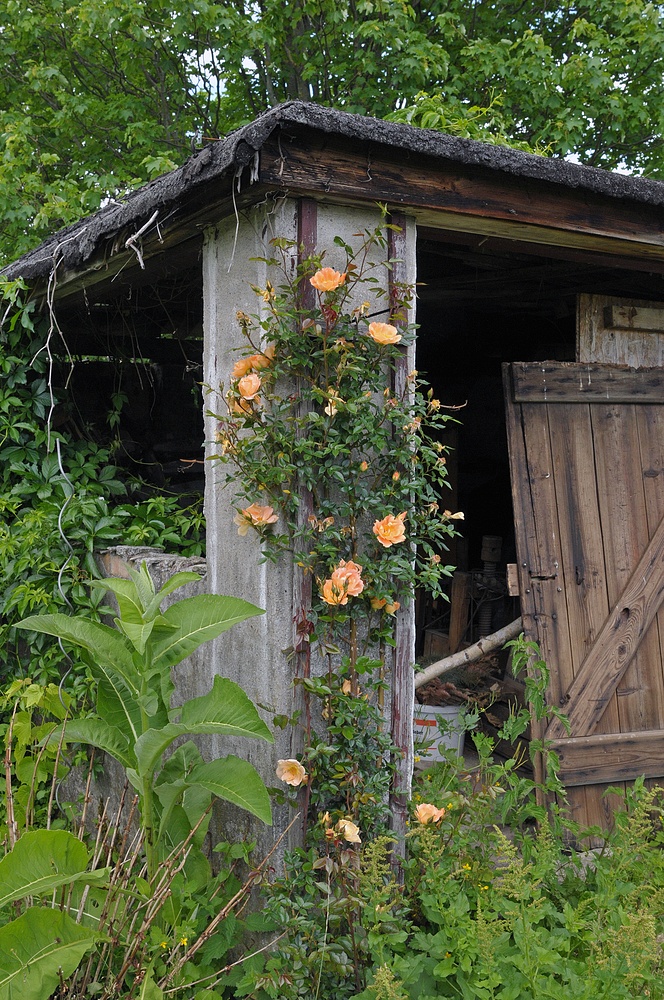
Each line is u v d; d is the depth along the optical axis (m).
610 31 10.20
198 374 6.19
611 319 4.16
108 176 9.12
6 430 4.53
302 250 2.84
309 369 2.87
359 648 3.01
